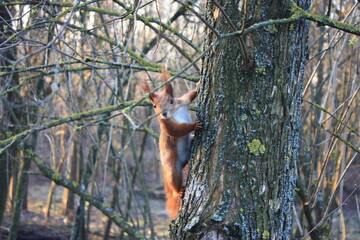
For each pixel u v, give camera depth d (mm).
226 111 5723
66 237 20906
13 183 18484
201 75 6094
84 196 12289
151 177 41688
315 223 11203
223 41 5734
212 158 5785
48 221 23641
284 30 5590
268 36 5551
